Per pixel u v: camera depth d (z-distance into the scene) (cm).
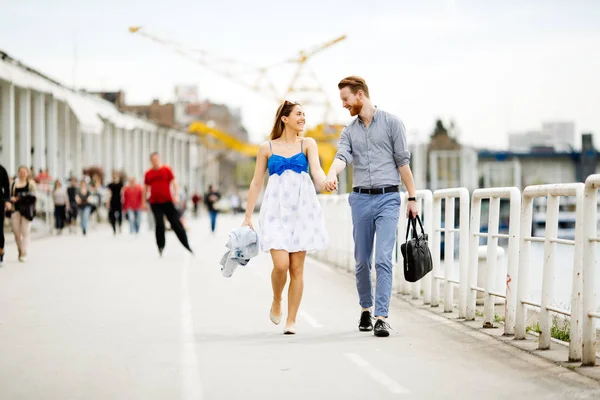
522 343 1164
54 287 1880
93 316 1430
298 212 1250
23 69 5206
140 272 2264
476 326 1320
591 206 1006
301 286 1253
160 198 2808
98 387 900
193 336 1230
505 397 849
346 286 1930
